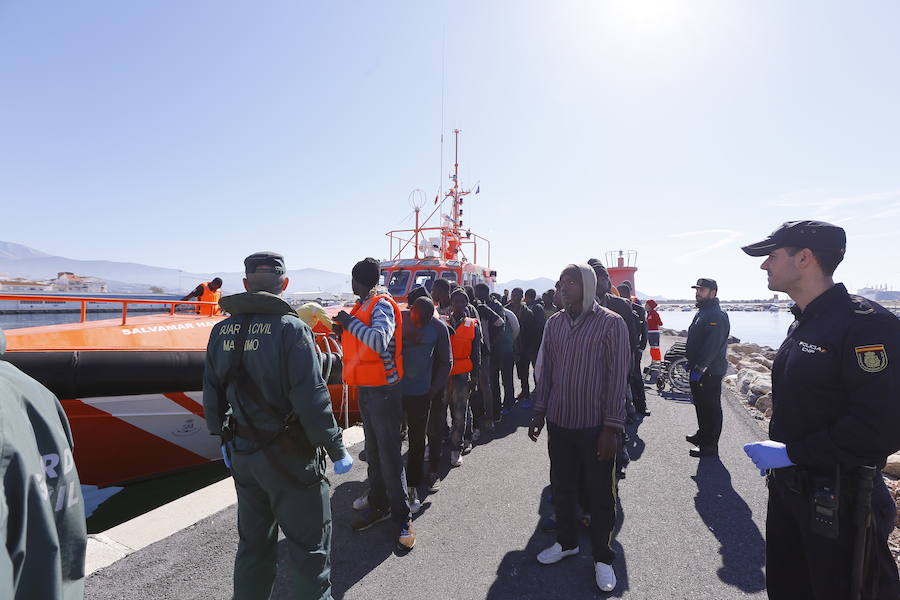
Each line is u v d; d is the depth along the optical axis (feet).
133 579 8.87
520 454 16.44
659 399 25.62
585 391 8.76
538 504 12.46
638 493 13.03
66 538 3.25
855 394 4.87
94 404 14.20
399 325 10.33
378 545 10.37
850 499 4.99
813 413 5.32
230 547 10.03
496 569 9.46
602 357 8.70
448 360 12.57
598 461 8.79
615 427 8.46
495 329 19.31
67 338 14.23
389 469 10.19
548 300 25.84
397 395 10.33
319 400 6.55
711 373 15.78
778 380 5.93
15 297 13.16
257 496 6.83
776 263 5.76
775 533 5.98
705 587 8.79
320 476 6.90
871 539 4.96
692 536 10.67
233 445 6.67
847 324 5.05
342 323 9.30
